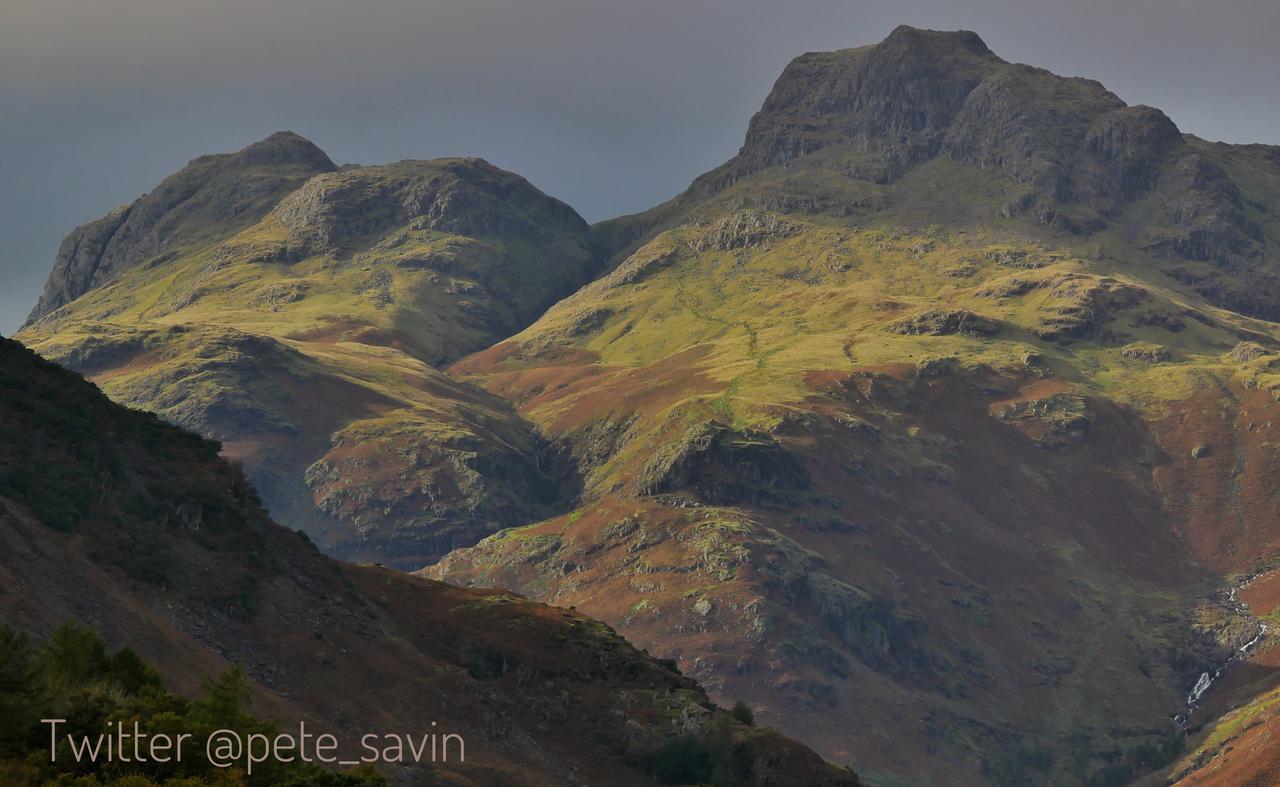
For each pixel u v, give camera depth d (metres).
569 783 153.88
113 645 124.31
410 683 155.62
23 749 93.12
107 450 158.00
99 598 130.75
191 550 153.62
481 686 165.50
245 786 94.81
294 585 162.12
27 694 95.75
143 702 100.19
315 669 149.12
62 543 139.00
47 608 121.81
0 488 141.75
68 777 89.88
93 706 97.12
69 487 148.25
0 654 96.38
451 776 141.00
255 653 144.88
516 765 150.25
